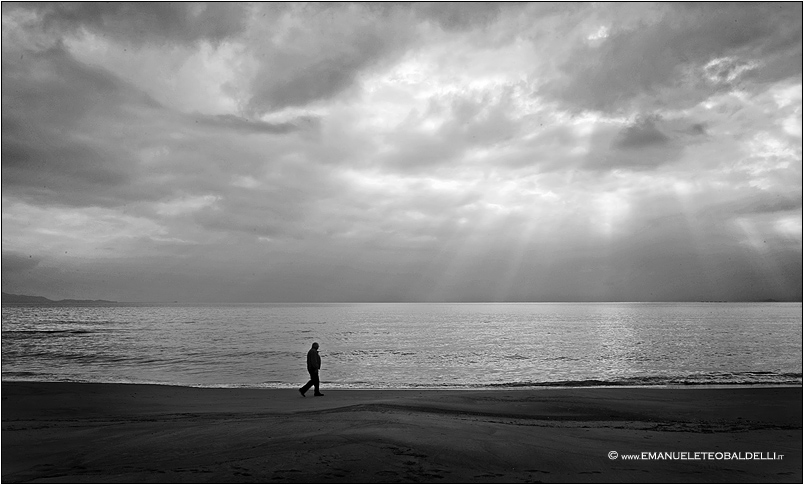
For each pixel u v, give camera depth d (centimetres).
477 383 2459
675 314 15475
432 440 841
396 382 2516
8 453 834
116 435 966
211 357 3806
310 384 1809
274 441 835
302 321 11612
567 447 869
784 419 1383
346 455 742
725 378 2661
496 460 761
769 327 8200
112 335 6612
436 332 7338
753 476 750
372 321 11606
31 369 3067
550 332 7188
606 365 3344
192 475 664
